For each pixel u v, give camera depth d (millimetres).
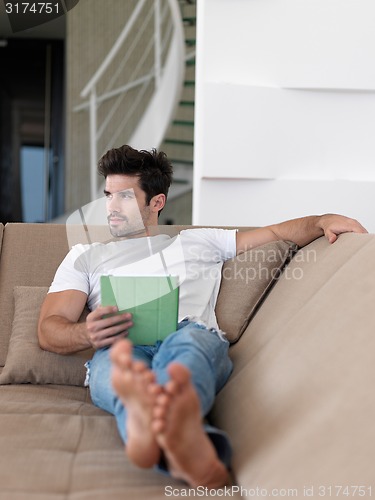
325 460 1188
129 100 7051
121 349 1195
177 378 1168
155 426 1157
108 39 7004
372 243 1790
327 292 1747
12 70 7688
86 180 7137
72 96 7047
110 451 1453
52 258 2355
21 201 7785
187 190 6957
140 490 1252
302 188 3510
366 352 1386
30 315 2150
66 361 2033
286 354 1646
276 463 1274
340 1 3412
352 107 3508
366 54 3436
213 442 1345
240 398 1621
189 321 2010
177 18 5902
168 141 6684
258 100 3453
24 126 7730
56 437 1537
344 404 1292
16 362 2023
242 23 3430
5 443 1488
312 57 3438
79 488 1270
